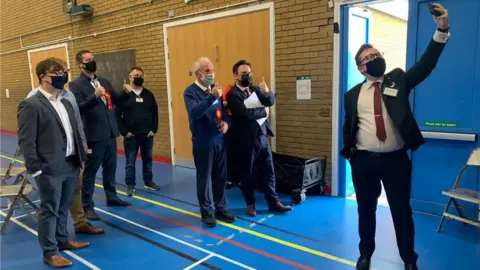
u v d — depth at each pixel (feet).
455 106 11.05
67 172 9.00
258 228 11.30
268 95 11.55
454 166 11.37
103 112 12.11
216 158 11.47
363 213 8.25
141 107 14.90
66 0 24.80
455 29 10.77
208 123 10.83
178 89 19.40
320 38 13.61
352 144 8.18
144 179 15.90
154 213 12.96
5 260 9.58
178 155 20.22
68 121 9.07
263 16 15.12
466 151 11.07
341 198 13.93
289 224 11.53
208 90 11.03
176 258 9.54
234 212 12.80
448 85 11.10
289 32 14.42
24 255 9.86
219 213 11.97
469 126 10.87
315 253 9.57
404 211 7.83
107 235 11.11
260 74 15.67
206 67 10.66
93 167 12.15
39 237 9.11
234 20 16.14
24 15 30.25
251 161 11.90
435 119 11.48
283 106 15.11
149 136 15.33
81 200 12.14
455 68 10.91
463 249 9.46
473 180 11.02
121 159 22.29
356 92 7.96
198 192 11.53
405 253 8.05
